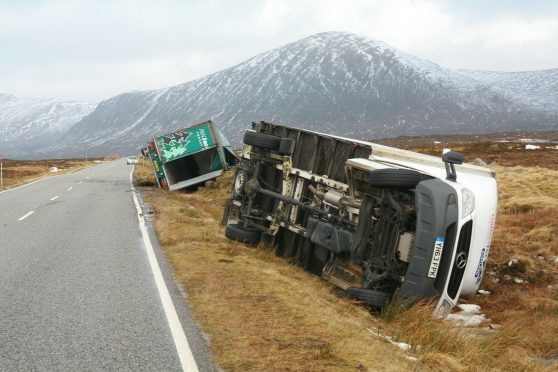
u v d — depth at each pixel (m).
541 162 49.03
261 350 5.29
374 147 9.85
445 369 5.68
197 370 4.68
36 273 8.54
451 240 7.99
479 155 62.47
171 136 29.59
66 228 14.16
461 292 9.18
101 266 9.23
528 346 7.44
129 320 6.11
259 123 13.55
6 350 5.02
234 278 8.66
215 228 14.89
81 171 59.47
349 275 9.51
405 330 7.04
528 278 12.21
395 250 8.42
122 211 19.03
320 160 11.22
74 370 4.58
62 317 6.16
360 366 5.11
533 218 20.34
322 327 6.32
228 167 30.86
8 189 30.19
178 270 9.16
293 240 11.97
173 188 30.20
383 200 8.61
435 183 8.13
